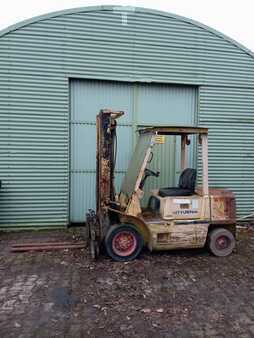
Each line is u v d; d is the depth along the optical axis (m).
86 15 7.41
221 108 8.23
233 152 8.38
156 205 5.86
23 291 4.34
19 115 7.32
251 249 6.26
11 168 7.35
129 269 5.11
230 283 4.66
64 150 7.54
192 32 7.92
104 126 5.73
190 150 8.18
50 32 7.31
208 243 5.78
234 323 3.61
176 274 4.96
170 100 8.03
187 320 3.65
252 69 8.34
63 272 4.99
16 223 7.43
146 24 7.67
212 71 8.10
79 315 3.73
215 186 8.32
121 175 7.85
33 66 7.30
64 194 7.60
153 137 5.39
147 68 7.75
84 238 6.80
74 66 7.45
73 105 7.63
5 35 7.16
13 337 3.29
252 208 8.55
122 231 5.41
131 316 3.71
